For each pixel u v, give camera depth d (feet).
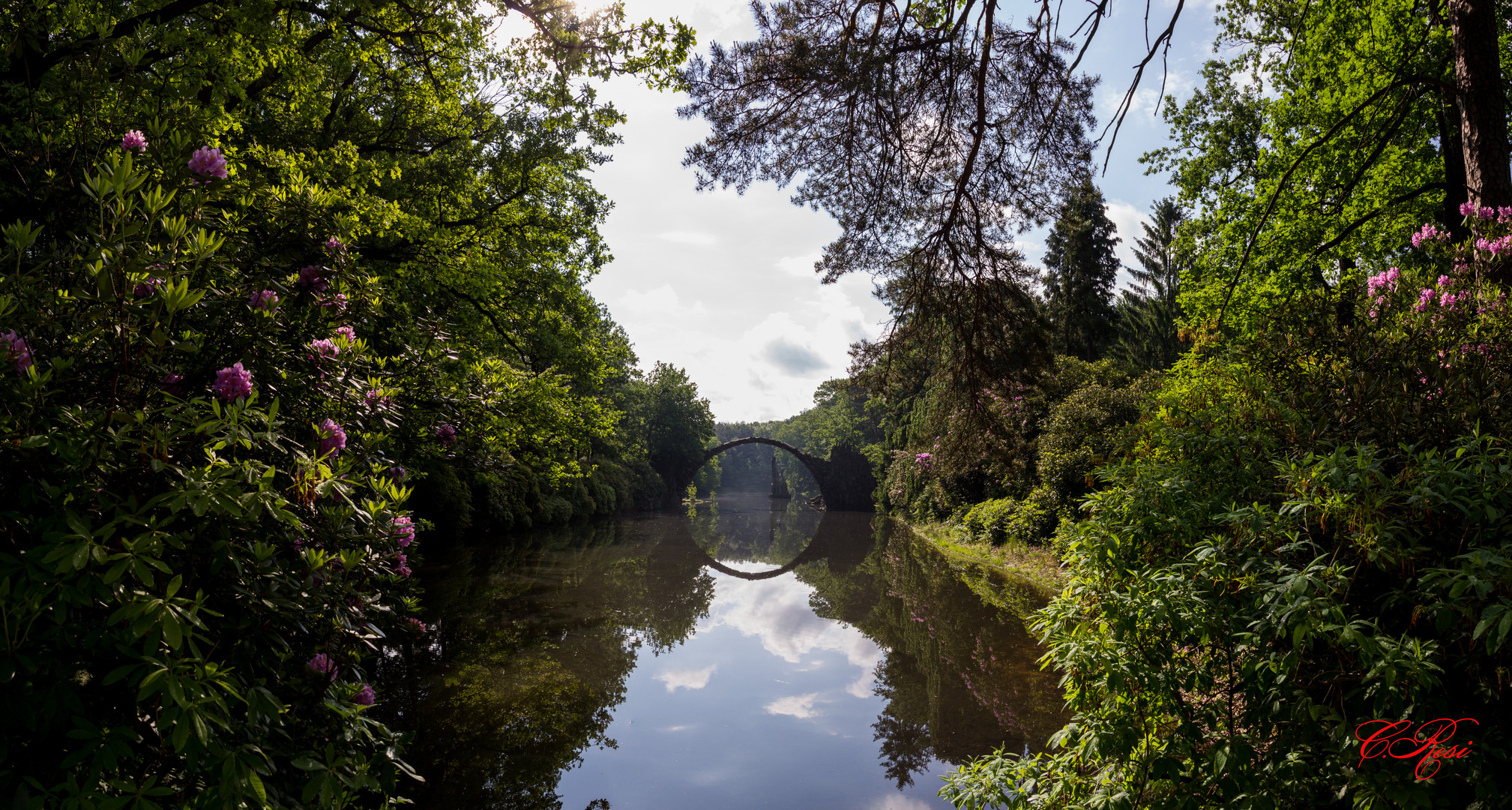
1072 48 15.66
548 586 50.14
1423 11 37.99
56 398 6.88
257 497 6.35
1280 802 8.03
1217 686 9.77
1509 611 6.42
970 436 20.33
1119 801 9.07
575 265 46.57
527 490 90.48
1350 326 11.63
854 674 31.73
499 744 21.70
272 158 15.79
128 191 7.00
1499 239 12.38
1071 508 48.34
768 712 26.43
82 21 15.37
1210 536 9.87
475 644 33.01
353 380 10.85
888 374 20.74
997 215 18.16
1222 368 12.67
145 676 5.59
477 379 24.91
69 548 5.27
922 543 86.48
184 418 6.63
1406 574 8.53
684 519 152.76
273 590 7.30
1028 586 47.26
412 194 36.11
